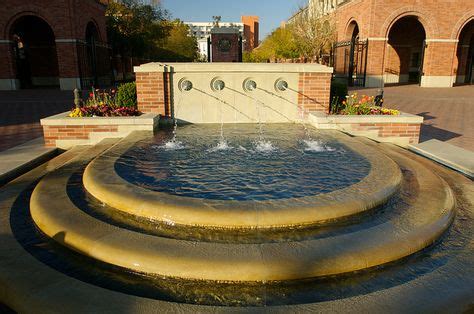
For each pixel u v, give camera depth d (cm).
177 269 285
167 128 834
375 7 2461
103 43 2873
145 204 367
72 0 2308
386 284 284
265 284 282
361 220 363
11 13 2308
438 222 362
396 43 3083
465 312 248
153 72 870
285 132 785
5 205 438
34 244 344
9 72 2397
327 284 284
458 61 2919
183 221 346
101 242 315
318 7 3712
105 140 750
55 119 745
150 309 247
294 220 342
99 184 429
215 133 772
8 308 268
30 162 618
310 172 486
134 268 295
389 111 873
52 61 2867
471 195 478
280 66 890
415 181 493
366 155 579
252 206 357
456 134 932
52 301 255
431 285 275
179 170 492
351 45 2675
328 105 917
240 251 300
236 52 2138
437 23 2492
